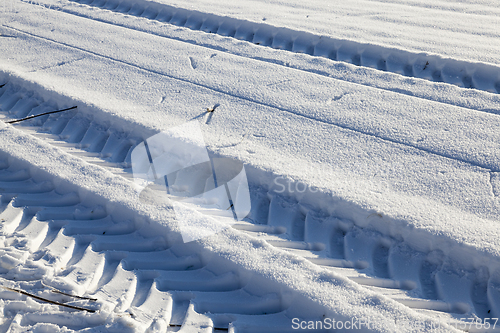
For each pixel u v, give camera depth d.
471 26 5.43
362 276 2.36
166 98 4.08
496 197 2.69
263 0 6.77
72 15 6.36
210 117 3.75
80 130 3.80
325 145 3.32
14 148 3.41
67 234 2.71
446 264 2.38
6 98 4.37
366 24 5.64
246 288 2.31
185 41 5.36
